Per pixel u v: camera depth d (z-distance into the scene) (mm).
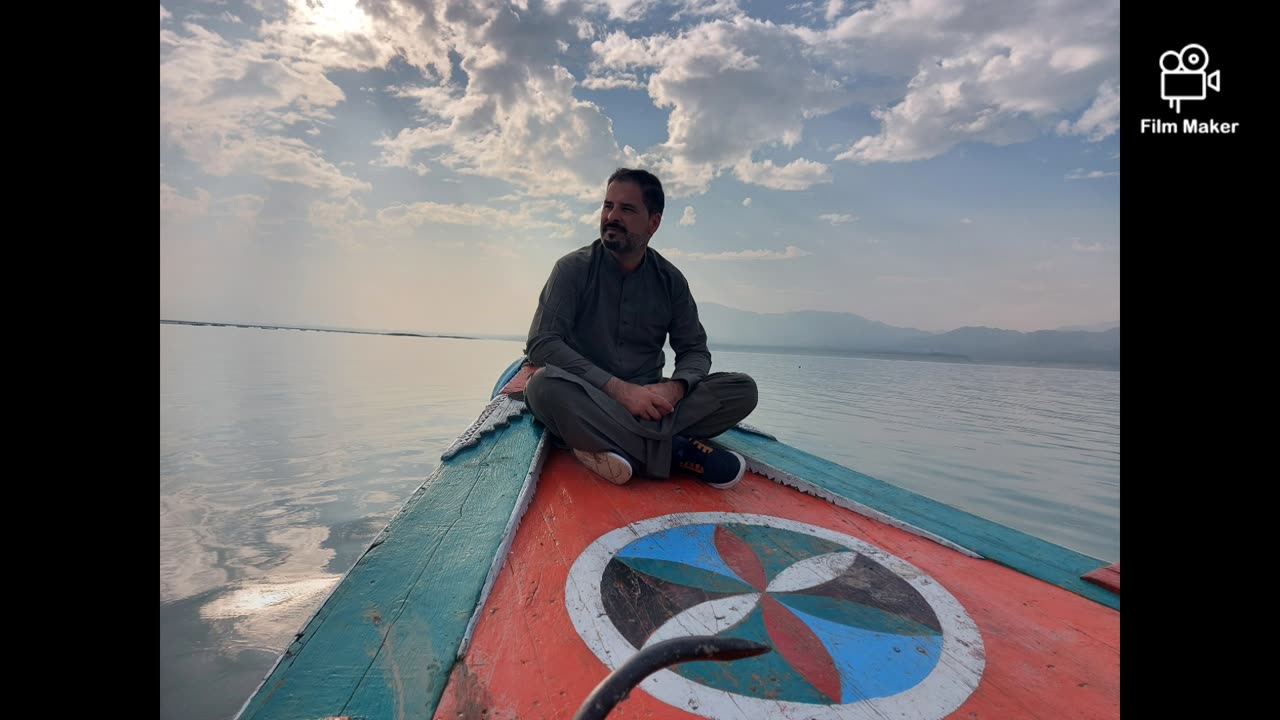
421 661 1197
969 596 1566
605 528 1858
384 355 27344
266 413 8016
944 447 6957
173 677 2062
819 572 1648
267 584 2814
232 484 4422
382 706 1076
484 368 21062
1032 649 1326
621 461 2111
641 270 2594
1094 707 1133
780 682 1185
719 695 1140
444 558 1605
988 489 4992
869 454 6371
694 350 2656
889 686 1188
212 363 17219
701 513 2016
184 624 2434
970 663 1272
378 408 9031
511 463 2383
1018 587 1627
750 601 1478
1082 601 1556
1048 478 5453
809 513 2100
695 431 2365
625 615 1392
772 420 8781
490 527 1802
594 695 425
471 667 1189
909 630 1390
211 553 3150
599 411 2160
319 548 3256
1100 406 13805
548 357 2350
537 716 1066
